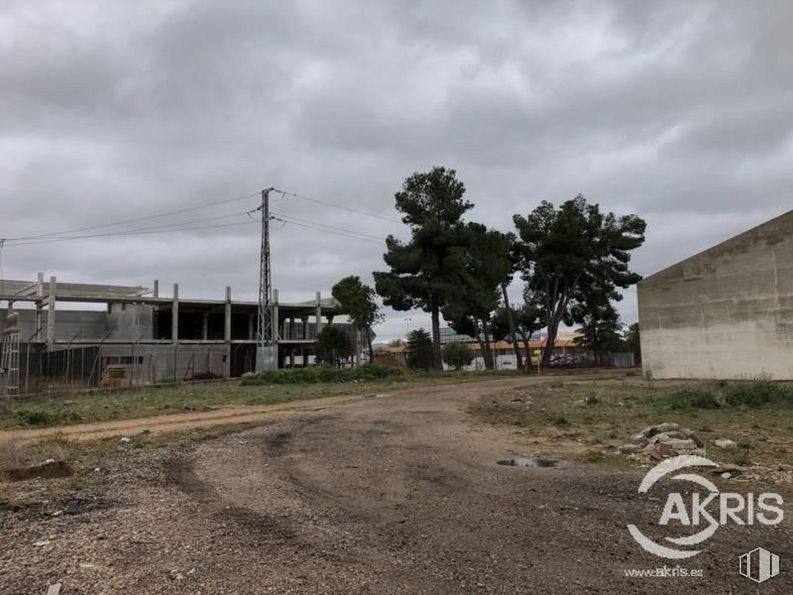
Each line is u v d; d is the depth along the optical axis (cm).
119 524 634
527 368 5309
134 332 5169
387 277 4838
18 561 519
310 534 590
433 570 488
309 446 1173
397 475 872
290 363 6719
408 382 3638
